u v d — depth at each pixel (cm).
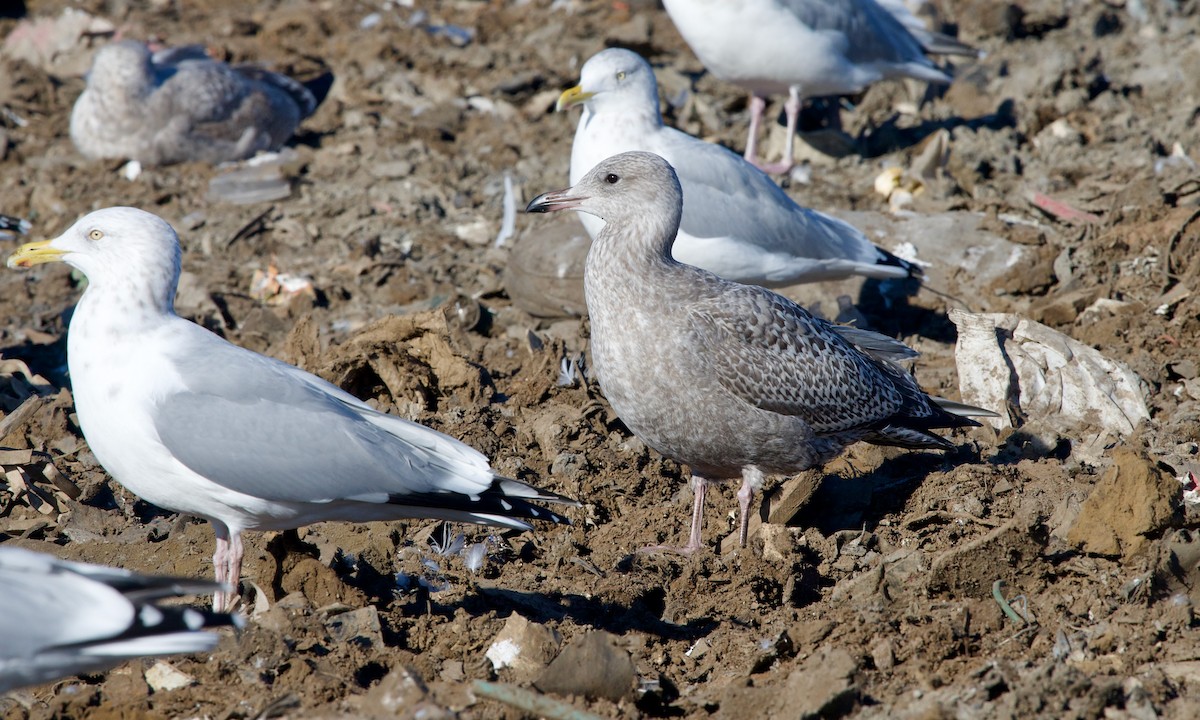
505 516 909
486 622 922
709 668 895
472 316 1527
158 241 916
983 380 1254
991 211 1714
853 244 1455
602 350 1039
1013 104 2106
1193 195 1664
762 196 1393
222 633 886
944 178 1823
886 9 2070
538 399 1302
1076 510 1010
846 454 1184
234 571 930
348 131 2162
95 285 912
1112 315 1448
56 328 1559
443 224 1836
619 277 1023
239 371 900
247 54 2423
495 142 2078
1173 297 1447
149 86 1995
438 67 2359
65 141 2134
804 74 1825
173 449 879
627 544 1094
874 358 1147
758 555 997
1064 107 2042
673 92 2203
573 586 1014
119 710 819
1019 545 937
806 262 1419
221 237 1794
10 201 1897
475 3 2705
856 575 991
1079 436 1207
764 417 1026
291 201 1909
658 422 1039
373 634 895
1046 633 881
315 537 1038
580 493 1154
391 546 1030
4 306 1622
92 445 920
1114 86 2144
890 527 1063
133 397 888
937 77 1928
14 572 703
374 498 895
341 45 2473
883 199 1816
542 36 2492
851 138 1969
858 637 885
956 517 1052
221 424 880
